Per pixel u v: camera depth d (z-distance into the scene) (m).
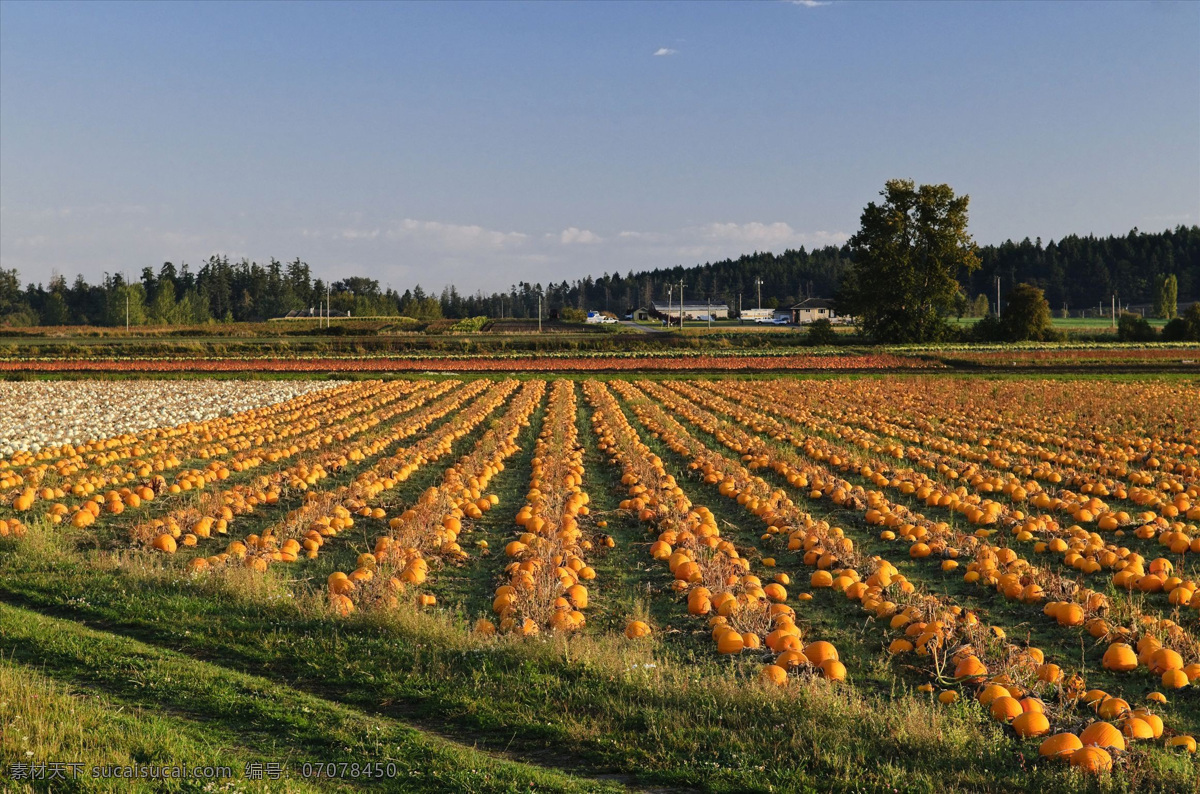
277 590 12.40
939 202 86.31
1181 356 64.94
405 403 39.78
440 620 10.94
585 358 66.06
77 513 17.08
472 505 18.00
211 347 73.69
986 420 34.09
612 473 23.31
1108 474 23.03
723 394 45.50
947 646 10.30
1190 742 8.17
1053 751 7.82
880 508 18.08
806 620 11.95
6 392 43.78
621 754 7.98
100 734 7.94
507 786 7.30
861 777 7.45
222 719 8.57
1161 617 11.85
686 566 13.14
